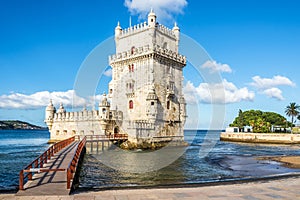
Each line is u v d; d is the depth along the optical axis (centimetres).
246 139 10488
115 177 3188
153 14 6431
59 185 2039
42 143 9644
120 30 7088
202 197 1797
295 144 9356
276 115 13638
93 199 1734
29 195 1809
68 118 6762
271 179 2616
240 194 1884
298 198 1786
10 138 13912
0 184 2897
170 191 1972
